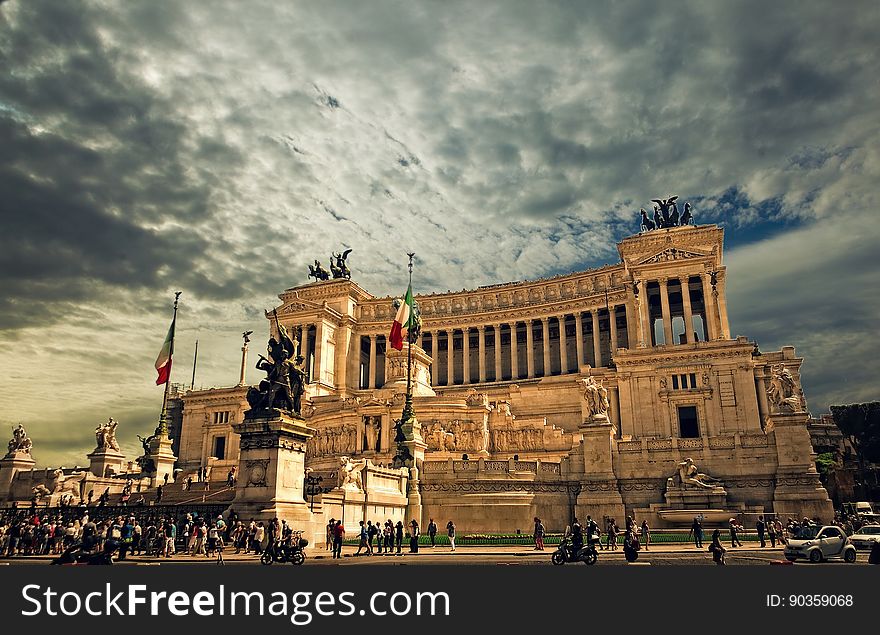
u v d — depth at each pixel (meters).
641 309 115.19
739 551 43.41
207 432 120.25
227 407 124.00
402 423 64.00
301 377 39.69
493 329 142.75
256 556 34.22
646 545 46.62
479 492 61.53
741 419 91.00
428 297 146.75
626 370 98.00
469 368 139.38
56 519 48.19
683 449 66.31
